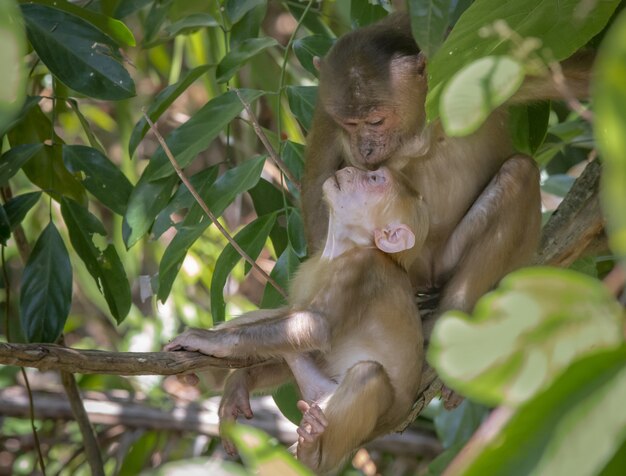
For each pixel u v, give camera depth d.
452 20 9.82
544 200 16.58
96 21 11.56
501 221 11.09
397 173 11.34
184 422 15.58
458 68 7.46
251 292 20.34
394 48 11.52
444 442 14.63
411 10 8.23
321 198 11.76
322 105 11.79
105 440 15.67
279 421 15.67
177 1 14.29
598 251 11.47
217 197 10.90
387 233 10.88
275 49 15.72
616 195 4.21
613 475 4.48
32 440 16.02
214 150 20.41
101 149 12.56
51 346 8.59
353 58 11.49
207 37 15.65
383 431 10.74
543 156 14.23
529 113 12.07
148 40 13.65
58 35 10.38
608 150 4.25
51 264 11.42
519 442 4.36
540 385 4.56
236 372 10.85
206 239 16.78
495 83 6.01
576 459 4.27
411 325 10.80
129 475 15.33
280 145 12.38
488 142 11.70
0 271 16.89
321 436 9.97
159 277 11.01
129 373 9.04
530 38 7.57
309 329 10.27
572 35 7.71
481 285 11.12
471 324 4.70
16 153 11.45
